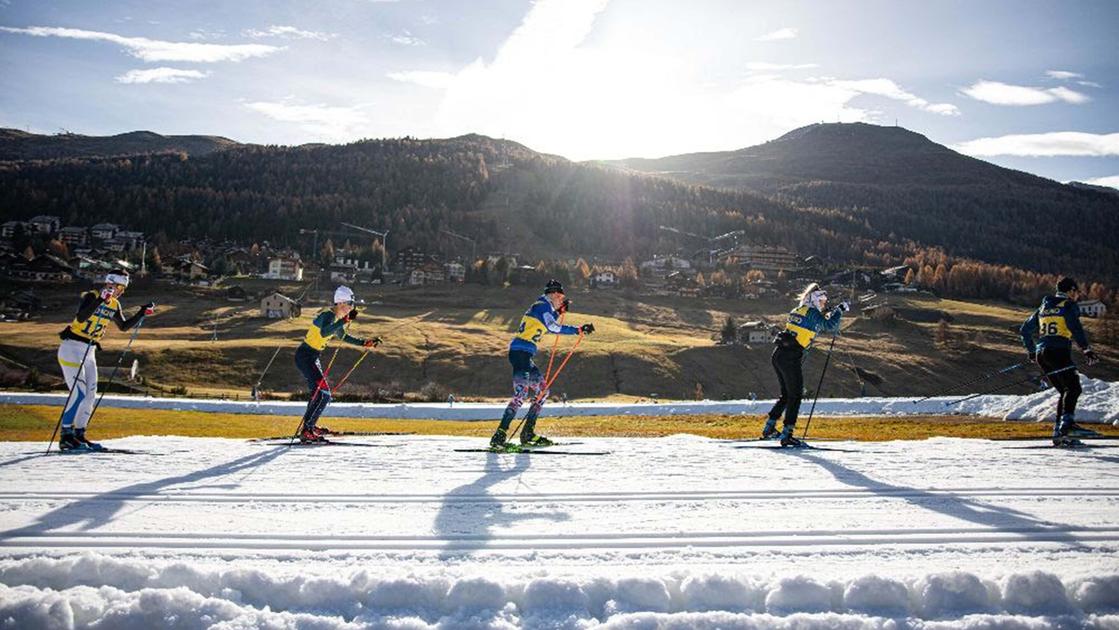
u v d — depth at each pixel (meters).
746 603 4.73
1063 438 11.73
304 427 12.04
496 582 4.73
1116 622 4.50
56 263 148.00
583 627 4.40
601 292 153.25
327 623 4.43
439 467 9.28
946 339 111.81
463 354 93.00
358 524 6.45
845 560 5.53
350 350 90.06
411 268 168.00
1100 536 6.16
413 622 4.44
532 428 11.60
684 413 30.11
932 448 11.23
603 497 7.53
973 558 5.61
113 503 7.15
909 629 4.41
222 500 7.32
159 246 193.12
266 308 119.25
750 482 8.30
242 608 4.55
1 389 50.22
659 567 5.33
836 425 18.69
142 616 4.46
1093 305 143.25
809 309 11.77
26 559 5.21
